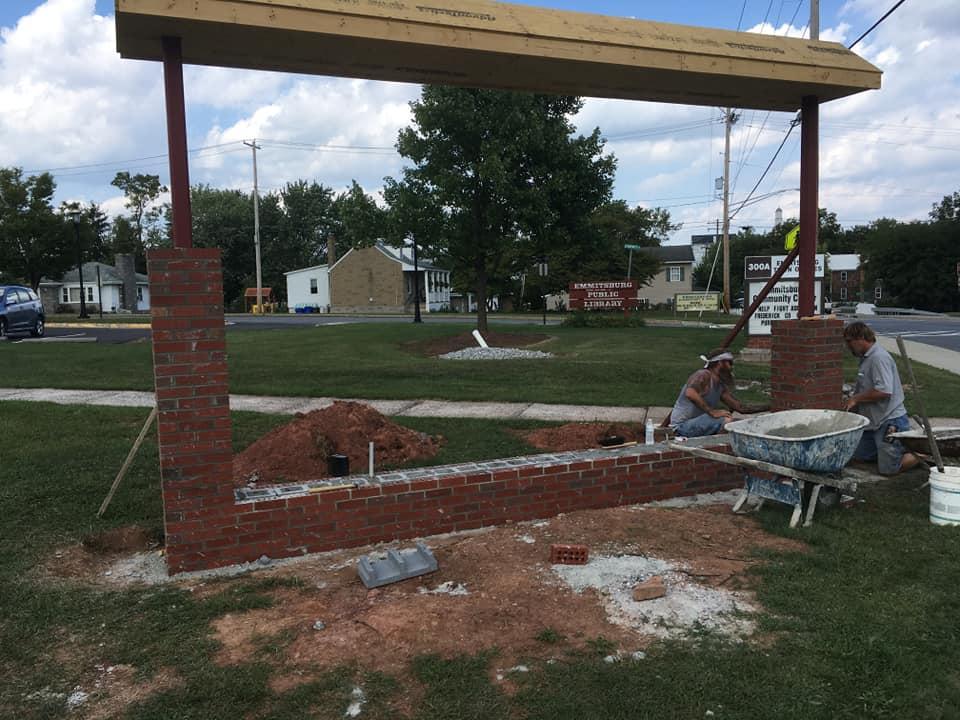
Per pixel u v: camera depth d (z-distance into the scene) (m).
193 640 3.46
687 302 39.72
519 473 5.16
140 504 5.58
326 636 3.46
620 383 12.12
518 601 3.78
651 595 3.80
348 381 12.41
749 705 2.85
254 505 4.46
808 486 5.22
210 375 4.31
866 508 5.27
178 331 4.23
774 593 3.82
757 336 16.23
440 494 4.93
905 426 6.14
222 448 4.37
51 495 5.76
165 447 4.26
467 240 19.02
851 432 4.87
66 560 4.53
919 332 27.42
